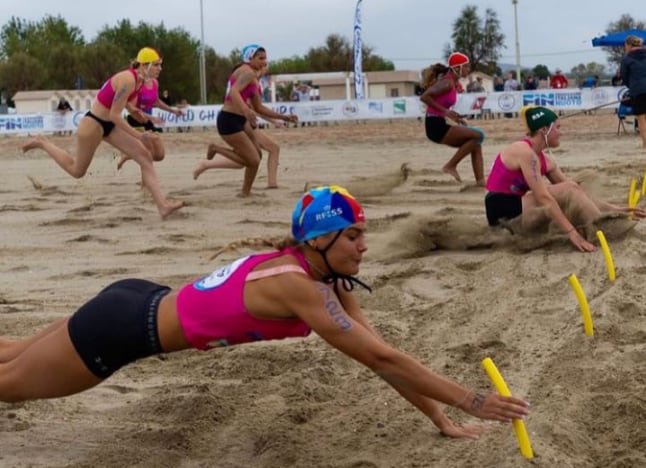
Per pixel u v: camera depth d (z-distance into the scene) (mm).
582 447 5172
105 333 4887
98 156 27094
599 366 6305
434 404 5328
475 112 35125
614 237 9664
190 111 37625
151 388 6477
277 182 17516
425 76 15273
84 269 10148
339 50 82938
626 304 7555
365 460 5133
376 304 8258
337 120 37125
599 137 25969
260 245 5004
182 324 4859
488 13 75312
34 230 12789
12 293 9195
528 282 8570
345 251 4750
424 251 10047
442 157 22609
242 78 14555
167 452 5387
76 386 5000
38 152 29500
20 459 5363
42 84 79688
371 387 6281
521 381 6199
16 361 4996
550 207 9586
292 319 4824
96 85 80750
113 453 5398
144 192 16297
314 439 5504
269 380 6508
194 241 11562
